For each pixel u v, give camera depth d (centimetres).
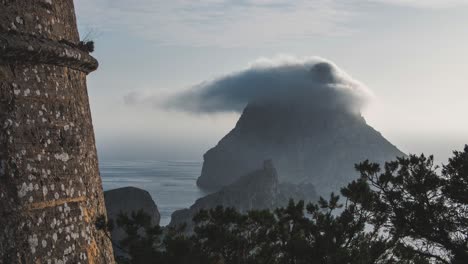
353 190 1277
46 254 656
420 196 1398
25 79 661
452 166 1401
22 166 642
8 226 620
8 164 628
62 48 714
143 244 1041
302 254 1126
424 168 1423
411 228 1378
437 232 1372
